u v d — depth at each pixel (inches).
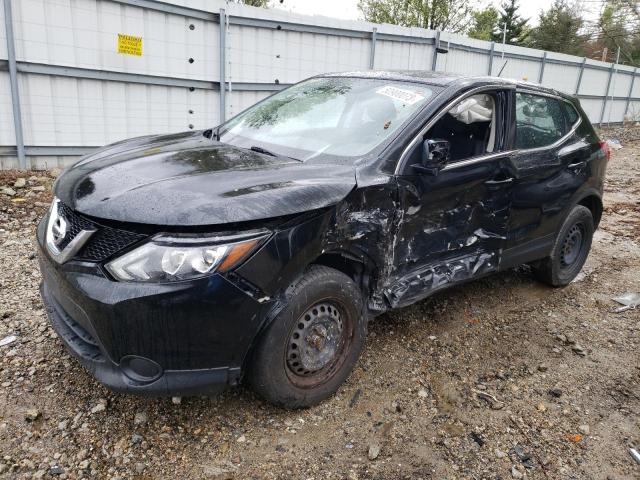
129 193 97.2
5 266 175.0
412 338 150.9
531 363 145.0
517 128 157.6
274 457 102.3
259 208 95.5
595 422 121.6
